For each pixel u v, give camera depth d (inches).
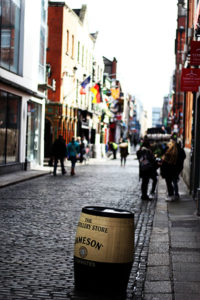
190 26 885.2
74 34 1669.5
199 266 259.1
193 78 554.6
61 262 271.1
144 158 575.8
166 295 210.7
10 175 825.5
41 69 1131.9
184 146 975.0
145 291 216.5
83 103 1877.5
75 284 220.7
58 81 1507.1
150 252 295.0
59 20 1505.9
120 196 606.5
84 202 532.1
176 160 571.5
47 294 212.8
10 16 878.4
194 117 660.7
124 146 1316.4
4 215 426.0
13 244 312.8
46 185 707.4
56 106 1498.5
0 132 832.9
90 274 213.0
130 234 215.8
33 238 333.7
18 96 938.7
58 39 1505.9
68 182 768.9
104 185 743.1
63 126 1571.1
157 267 258.7
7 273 244.1
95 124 2185.0
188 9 917.2
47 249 302.2
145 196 578.6
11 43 890.7
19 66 952.3
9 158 893.8
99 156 1835.6
